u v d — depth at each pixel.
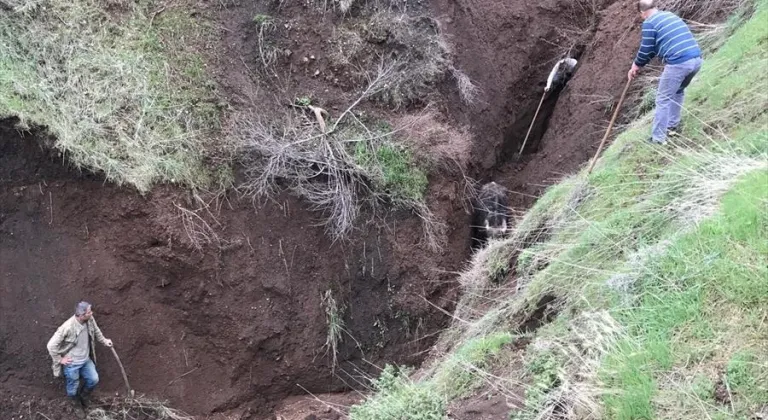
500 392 5.42
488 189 9.54
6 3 7.50
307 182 8.30
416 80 9.27
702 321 4.43
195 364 7.95
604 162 7.73
